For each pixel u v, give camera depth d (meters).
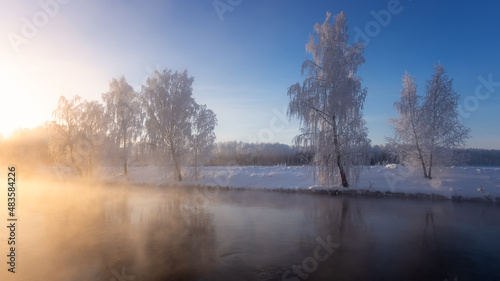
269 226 13.96
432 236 12.12
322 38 25.02
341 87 23.53
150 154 35.00
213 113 36.06
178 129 34.88
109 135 40.06
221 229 13.39
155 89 34.94
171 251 10.28
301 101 24.64
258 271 8.48
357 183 25.98
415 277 8.06
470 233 12.57
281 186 28.97
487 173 26.80
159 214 17.08
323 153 24.97
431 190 22.84
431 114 25.44
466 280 7.88
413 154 26.61
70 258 9.63
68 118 40.28
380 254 9.96
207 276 8.16
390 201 21.31
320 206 19.48
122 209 18.72
